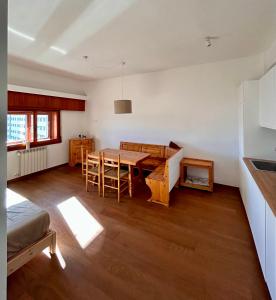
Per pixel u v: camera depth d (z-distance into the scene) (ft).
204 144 12.23
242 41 8.38
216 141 11.82
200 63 11.62
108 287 4.91
